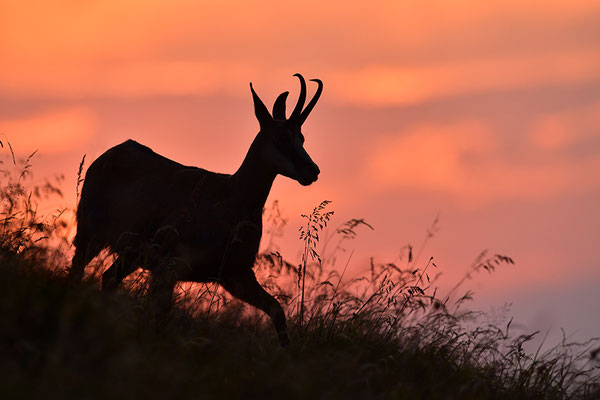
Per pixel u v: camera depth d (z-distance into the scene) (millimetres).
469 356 32000
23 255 29531
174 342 27609
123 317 26359
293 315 34031
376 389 27703
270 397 24359
